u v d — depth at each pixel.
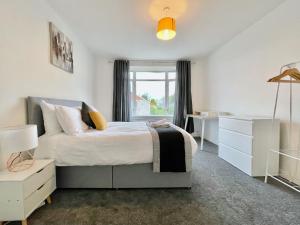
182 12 2.54
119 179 2.04
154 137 2.01
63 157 1.89
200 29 3.12
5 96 1.72
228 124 2.96
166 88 5.33
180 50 4.29
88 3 2.35
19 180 1.35
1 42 1.67
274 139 2.38
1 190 1.36
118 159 1.92
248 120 2.42
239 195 1.91
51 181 1.79
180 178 2.05
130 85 5.19
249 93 3.07
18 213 1.37
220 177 2.38
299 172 2.16
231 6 2.40
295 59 2.20
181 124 5.02
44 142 1.91
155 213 1.61
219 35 3.40
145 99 5.34
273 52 2.53
